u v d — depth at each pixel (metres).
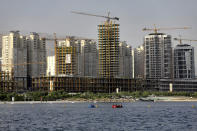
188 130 164.75
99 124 186.50
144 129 167.38
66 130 163.88
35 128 171.00
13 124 186.88
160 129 167.38
